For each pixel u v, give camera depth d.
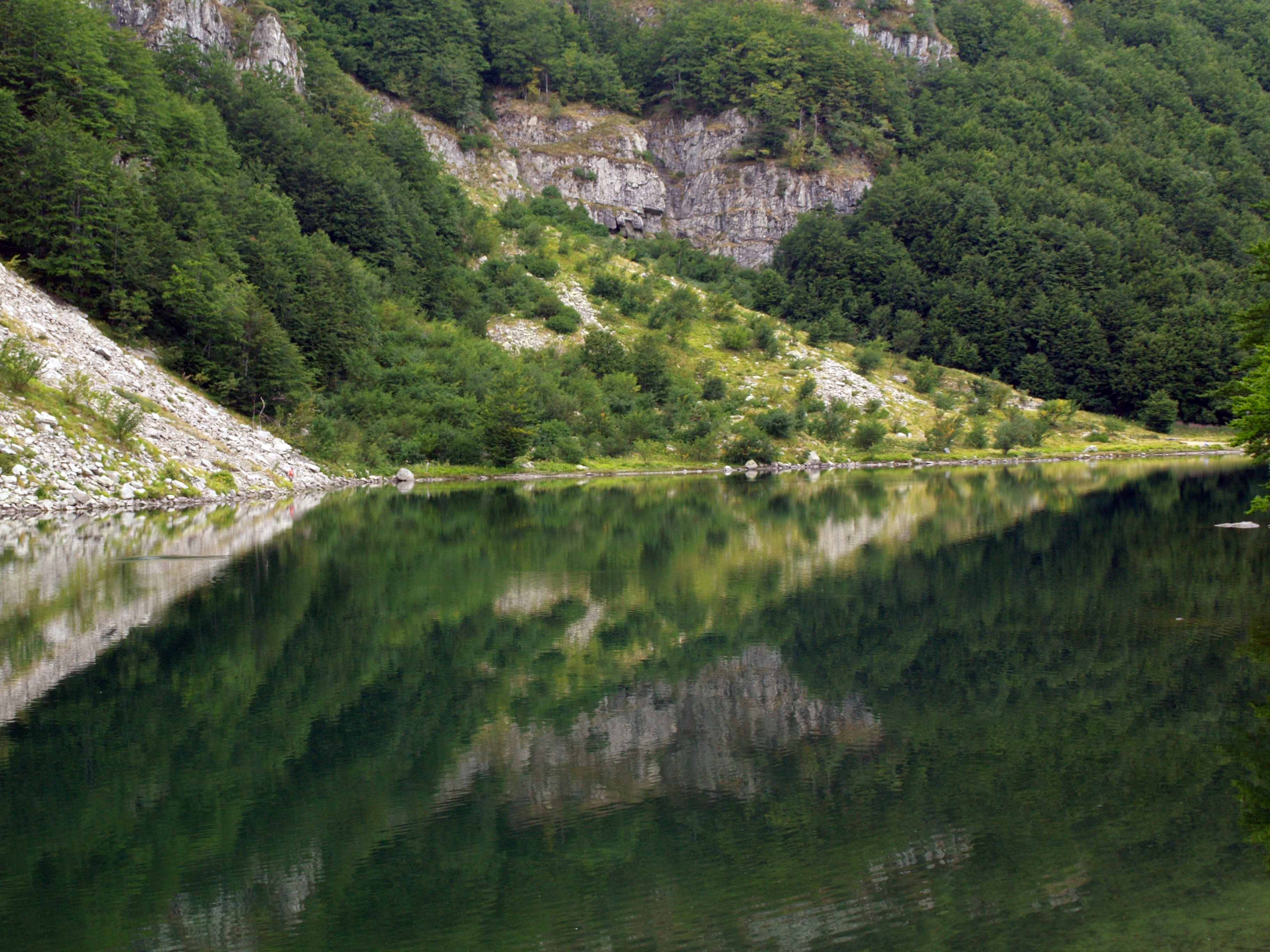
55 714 17.70
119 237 68.88
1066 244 160.50
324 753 15.87
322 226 120.44
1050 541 39.72
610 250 163.25
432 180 150.25
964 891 10.87
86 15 95.62
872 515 52.31
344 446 79.62
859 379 131.12
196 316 71.06
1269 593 28.08
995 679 19.86
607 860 11.87
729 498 64.38
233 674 20.47
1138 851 11.82
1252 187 185.75
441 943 9.94
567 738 16.58
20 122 68.50
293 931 10.20
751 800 13.77
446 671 20.97
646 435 106.00
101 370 60.38
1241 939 9.63
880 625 25.11
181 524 44.91
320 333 86.69
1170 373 138.12
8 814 13.39
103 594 28.11
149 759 15.52
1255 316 34.62
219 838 12.63
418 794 14.14
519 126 198.50
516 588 30.80
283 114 124.81
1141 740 16.00
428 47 188.50
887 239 169.75
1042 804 13.39
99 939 10.07
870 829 12.67
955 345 152.25
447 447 89.81
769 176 193.88
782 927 10.12
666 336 131.38
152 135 92.62
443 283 127.25
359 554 37.22
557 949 9.73
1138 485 69.81
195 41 139.00
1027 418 129.50
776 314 158.25
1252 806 13.19
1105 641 22.84
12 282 61.69
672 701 18.78
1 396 50.19
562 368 114.62
